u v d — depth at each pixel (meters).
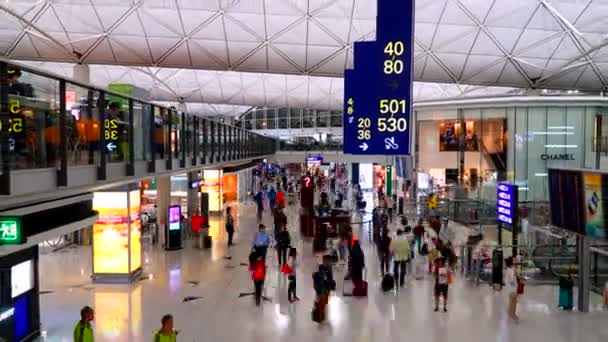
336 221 25.84
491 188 31.06
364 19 31.77
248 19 31.89
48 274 18.89
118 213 17.53
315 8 31.47
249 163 44.94
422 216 32.25
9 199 7.46
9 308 11.22
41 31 29.59
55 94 8.73
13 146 7.47
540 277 18.75
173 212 23.64
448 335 12.87
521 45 32.41
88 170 10.02
